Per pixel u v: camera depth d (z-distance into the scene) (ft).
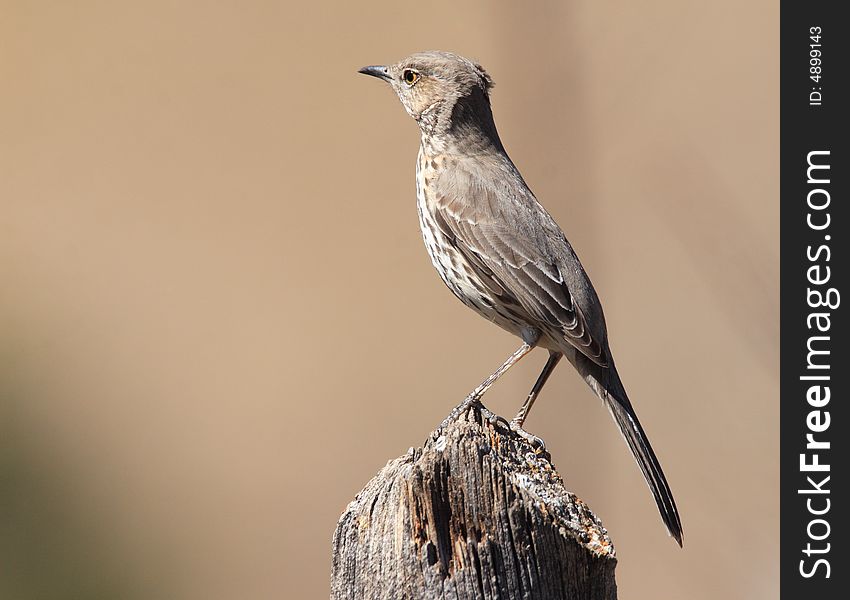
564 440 45.91
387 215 65.98
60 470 46.68
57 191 67.31
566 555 21.54
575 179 48.98
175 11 73.20
